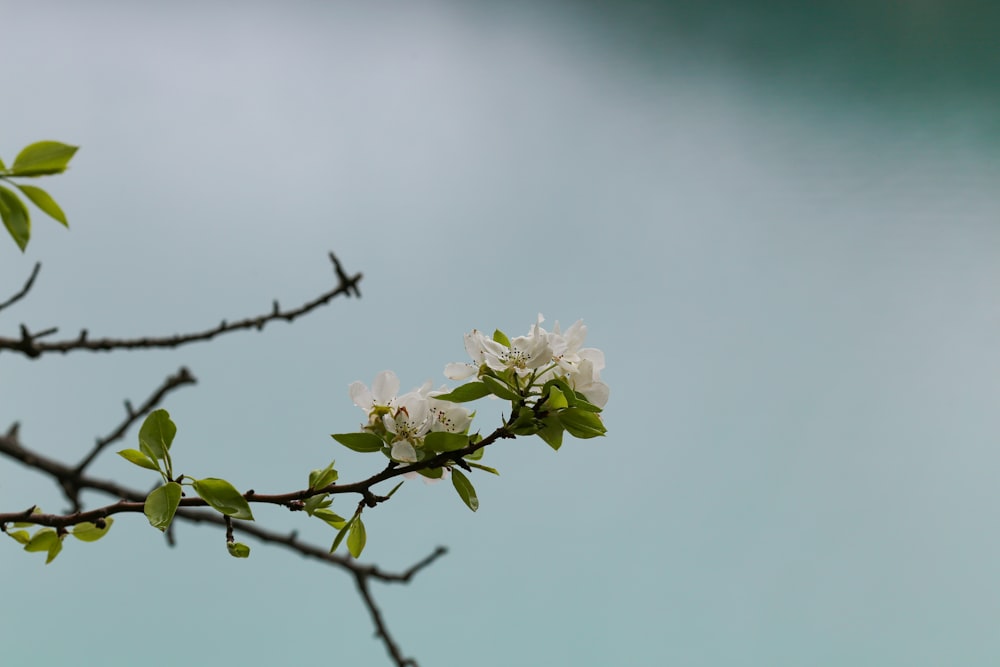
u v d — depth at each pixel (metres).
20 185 2.46
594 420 2.51
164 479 2.46
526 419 2.54
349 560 4.96
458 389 2.58
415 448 2.56
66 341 3.72
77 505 4.54
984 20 10.88
